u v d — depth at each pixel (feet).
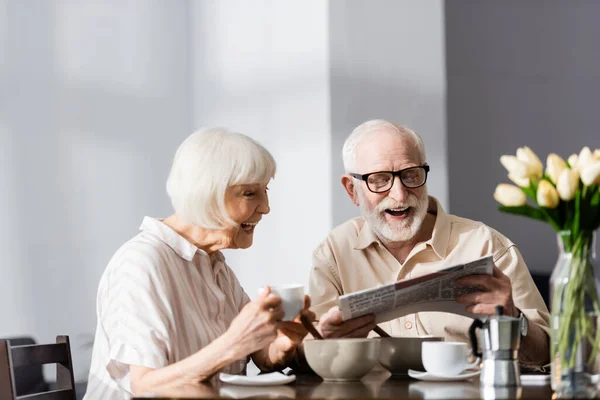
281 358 7.06
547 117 17.92
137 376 6.25
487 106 17.54
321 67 13.80
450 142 17.24
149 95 15.29
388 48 14.20
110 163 14.96
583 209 5.09
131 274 6.64
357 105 13.92
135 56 15.24
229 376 6.05
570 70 18.10
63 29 14.87
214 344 5.93
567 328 5.06
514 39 17.80
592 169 4.94
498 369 5.43
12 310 14.38
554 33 18.07
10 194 14.47
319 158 13.76
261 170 6.88
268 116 14.46
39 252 14.52
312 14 13.94
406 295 6.07
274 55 14.40
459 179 17.26
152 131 15.28
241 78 14.83
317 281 8.65
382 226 8.34
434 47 14.55
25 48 14.67
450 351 5.86
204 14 15.43
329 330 6.40
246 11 14.79
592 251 5.20
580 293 5.08
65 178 14.70
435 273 5.96
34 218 14.53
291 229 14.06
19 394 12.32
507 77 17.72
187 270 7.07
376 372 6.79
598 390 5.01
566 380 5.02
